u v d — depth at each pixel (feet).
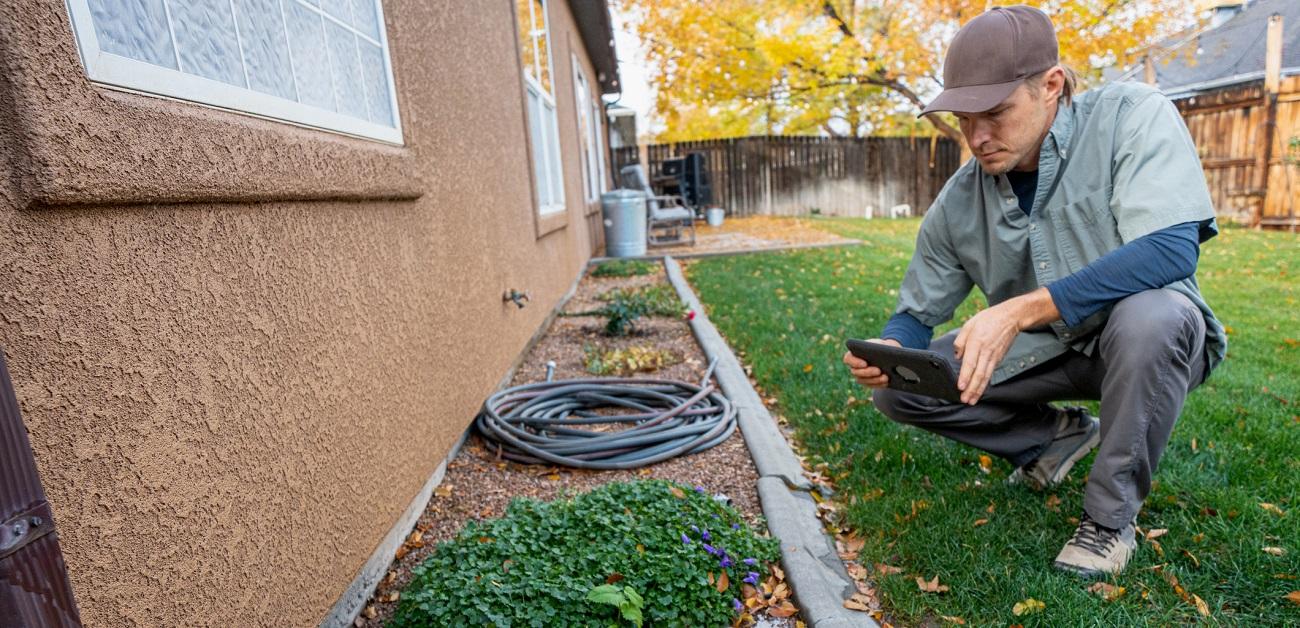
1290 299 17.25
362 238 6.54
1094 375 6.49
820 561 6.41
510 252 12.79
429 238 8.39
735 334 15.51
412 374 7.61
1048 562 6.20
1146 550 6.19
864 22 47.60
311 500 5.32
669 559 5.98
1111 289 5.22
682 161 47.80
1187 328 5.40
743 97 52.44
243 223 4.66
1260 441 8.34
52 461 3.11
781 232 41.34
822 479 8.31
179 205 4.03
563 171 21.86
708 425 9.77
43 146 3.03
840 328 15.60
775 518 7.12
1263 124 33.73
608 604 5.39
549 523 6.57
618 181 55.62
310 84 6.02
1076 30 33.91
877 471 8.21
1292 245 27.04
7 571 2.16
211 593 4.11
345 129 6.41
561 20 24.34
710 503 7.07
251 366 4.65
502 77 12.98
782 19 47.80
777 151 55.67
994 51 5.42
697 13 47.80
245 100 4.85
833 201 56.75
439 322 8.61
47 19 3.11
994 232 6.54
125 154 3.50
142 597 3.59
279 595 4.82
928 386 5.84
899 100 55.77
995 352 5.28
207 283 4.25
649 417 10.18
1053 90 5.63
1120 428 5.61
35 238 3.09
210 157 4.17
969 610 5.57
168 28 4.18
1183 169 5.33
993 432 7.29
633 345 15.25
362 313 6.44
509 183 13.03
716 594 5.78
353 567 5.95
